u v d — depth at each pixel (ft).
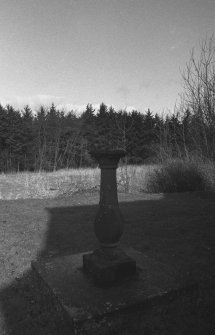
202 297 10.26
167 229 18.51
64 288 9.87
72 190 35.58
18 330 8.72
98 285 10.05
